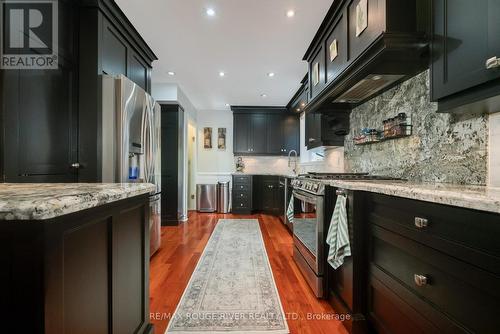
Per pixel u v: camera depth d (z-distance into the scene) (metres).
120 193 0.98
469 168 1.42
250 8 2.21
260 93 4.76
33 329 0.63
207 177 6.00
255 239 3.53
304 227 2.36
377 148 2.34
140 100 2.46
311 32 2.60
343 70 1.96
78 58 2.06
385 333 1.31
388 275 1.28
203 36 2.69
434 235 0.96
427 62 1.62
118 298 1.07
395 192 1.15
